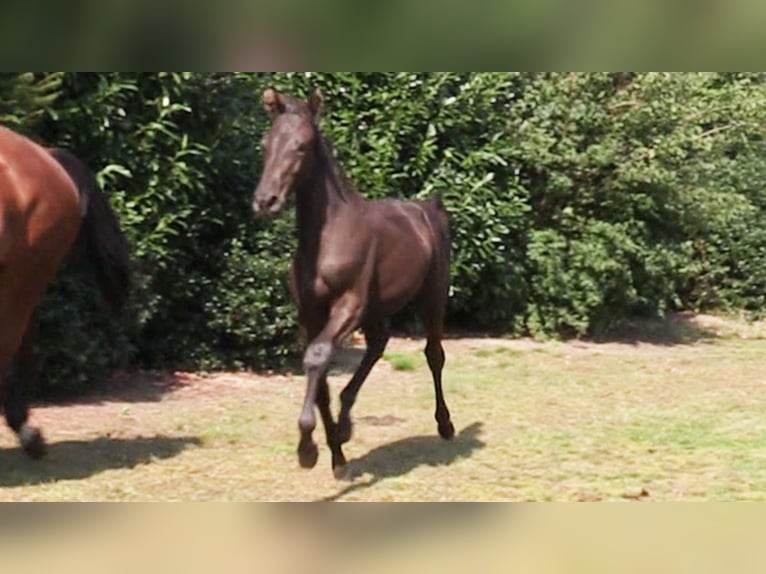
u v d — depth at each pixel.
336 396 8.74
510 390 9.19
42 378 8.20
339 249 5.69
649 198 12.05
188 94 8.92
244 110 9.75
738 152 14.45
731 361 11.07
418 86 11.41
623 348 11.94
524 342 11.99
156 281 9.16
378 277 5.90
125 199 8.72
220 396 8.73
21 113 7.36
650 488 6.17
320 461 6.67
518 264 11.99
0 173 5.66
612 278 12.02
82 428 7.50
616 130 11.99
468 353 11.09
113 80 8.41
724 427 7.85
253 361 9.70
